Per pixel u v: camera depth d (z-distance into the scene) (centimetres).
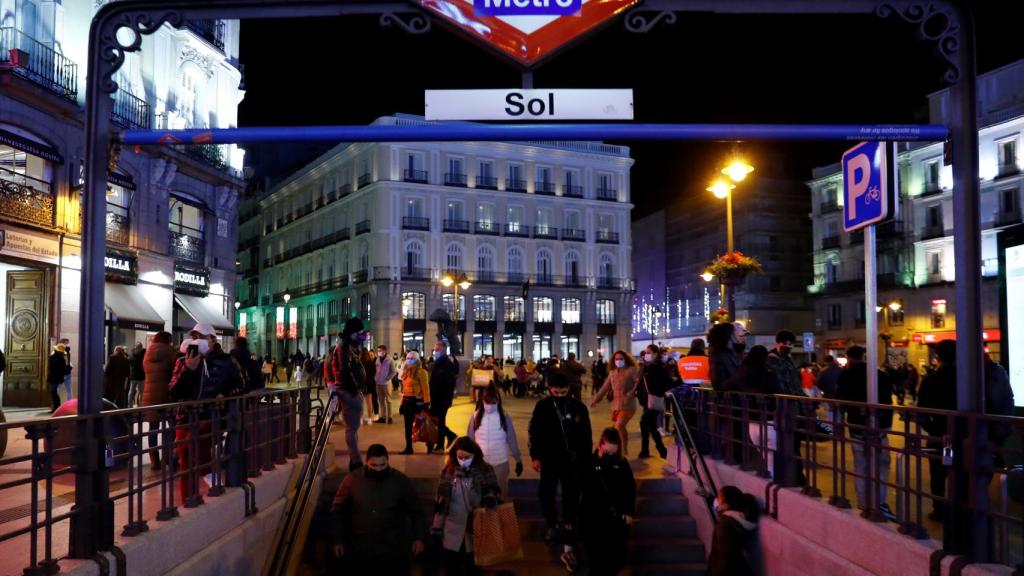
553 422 822
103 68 532
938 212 4712
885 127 514
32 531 431
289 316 7012
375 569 685
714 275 1794
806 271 6562
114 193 2230
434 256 5828
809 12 533
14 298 1962
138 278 2302
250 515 747
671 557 870
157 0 534
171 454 605
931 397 692
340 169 6312
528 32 539
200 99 2720
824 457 1147
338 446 1280
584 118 537
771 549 698
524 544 889
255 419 820
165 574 551
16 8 1858
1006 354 798
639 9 540
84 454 491
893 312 4947
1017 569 422
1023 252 773
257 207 7794
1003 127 4247
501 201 6100
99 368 518
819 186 5747
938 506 706
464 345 5853
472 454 779
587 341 6350
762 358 845
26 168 1905
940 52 518
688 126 515
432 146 5881
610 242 6506
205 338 791
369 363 1622
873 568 539
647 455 1195
